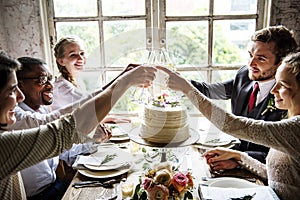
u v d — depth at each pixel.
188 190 1.00
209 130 1.40
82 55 1.86
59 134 0.87
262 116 1.52
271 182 1.16
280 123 1.10
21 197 1.05
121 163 1.32
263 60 1.54
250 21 1.99
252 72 1.60
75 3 1.98
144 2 1.97
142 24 2.01
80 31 2.03
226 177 1.25
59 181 1.49
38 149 0.85
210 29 1.99
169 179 0.95
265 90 1.58
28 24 1.93
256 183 1.23
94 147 1.43
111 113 1.07
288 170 1.10
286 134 1.07
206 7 1.97
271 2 1.88
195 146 1.48
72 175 1.58
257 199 1.08
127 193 1.12
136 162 1.30
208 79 1.94
